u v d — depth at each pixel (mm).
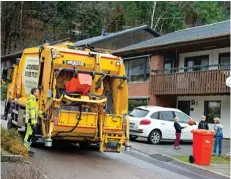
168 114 20234
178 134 18203
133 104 29594
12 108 17266
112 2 62281
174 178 12031
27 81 16016
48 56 13828
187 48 27656
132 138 20750
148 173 12352
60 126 13203
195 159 14500
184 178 12234
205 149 14391
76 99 13273
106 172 11797
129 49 30938
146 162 14477
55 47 13891
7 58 50500
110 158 14422
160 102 28266
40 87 14023
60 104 13289
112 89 14773
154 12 62469
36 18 58031
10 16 57094
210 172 13141
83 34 58531
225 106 24969
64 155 13961
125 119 14117
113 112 14586
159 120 19859
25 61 16594
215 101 25734
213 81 23828
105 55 14414
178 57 29688
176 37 30750
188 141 21266
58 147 15648
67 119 13289
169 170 13383
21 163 11078
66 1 57750
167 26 62500
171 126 20047
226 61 26094
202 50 27891
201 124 17578
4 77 19109
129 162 14055
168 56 29812
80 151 15227
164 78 27266
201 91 24484
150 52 30156
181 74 26016
